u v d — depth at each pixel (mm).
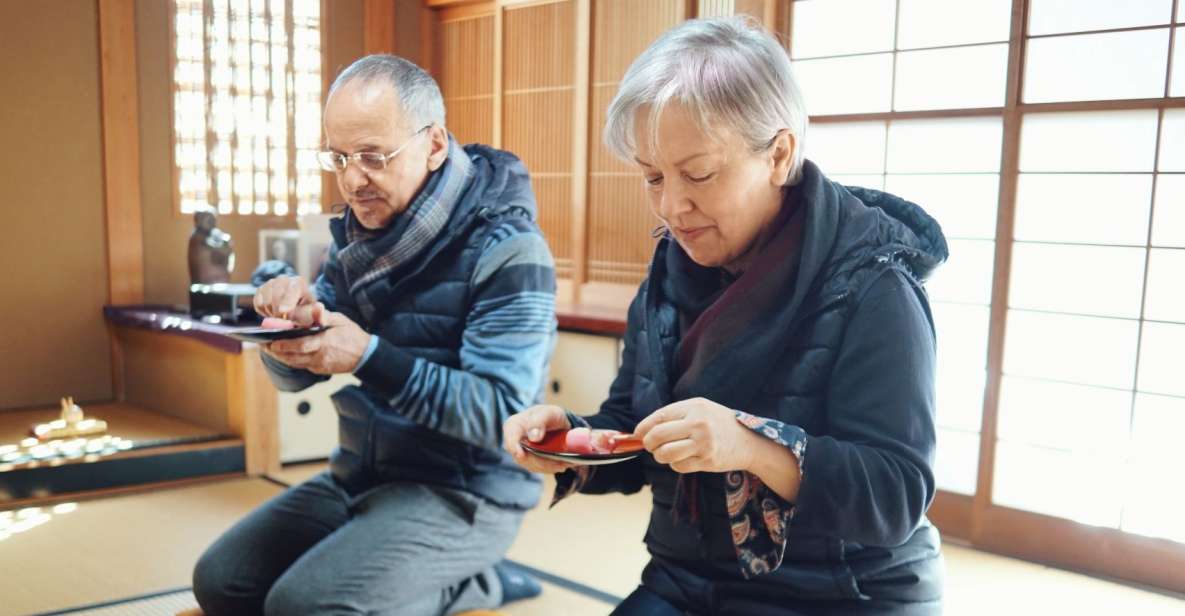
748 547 1170
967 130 3242
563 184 4727
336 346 1840
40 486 3436
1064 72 3008
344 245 2248
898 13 3387
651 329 1438
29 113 4516
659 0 4199
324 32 5168
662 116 1157
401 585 2000
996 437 3211
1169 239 2855
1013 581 2918
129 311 4602
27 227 4551
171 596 2527
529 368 2018
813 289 1263
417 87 2006
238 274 5062
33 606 2443
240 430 3879
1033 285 3121
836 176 3604
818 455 1114
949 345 3332
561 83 4691
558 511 3389
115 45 4676
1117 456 2992
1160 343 2895
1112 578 2949
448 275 2098
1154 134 2854
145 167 4816
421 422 1924
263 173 5105
